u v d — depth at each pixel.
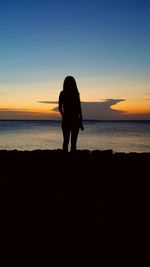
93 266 4.23
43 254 4.49
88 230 5.01
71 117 7.82
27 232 4.95
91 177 6.52
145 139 56.50
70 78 7.86
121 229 5.02
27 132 83.75
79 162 7.11
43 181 6.37
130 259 4.38
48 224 5.14
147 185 6.23
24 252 4.52
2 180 6.32
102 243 4.72
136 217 5.30
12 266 4.22
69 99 7.80
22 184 6.24
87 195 5.88
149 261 4.34
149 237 4.84
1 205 5.59
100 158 7.31
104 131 96.31
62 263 4.29
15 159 7.36
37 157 7.43
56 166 6.96
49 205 5.59
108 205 5.58
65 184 6.26
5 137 59.09
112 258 4.39
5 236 4.85
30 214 5.36
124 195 5.91
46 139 54.38
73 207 5.52
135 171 6.74
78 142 48.44
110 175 6.62
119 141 51.00
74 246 4.64
